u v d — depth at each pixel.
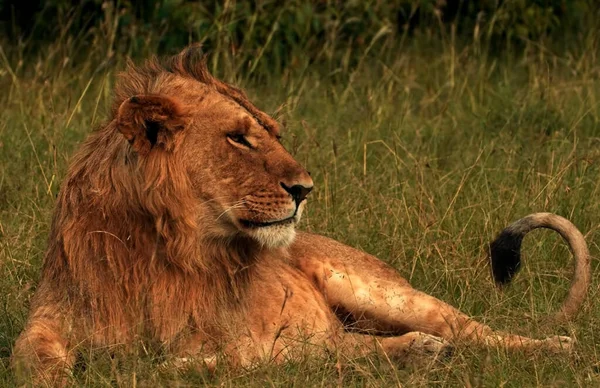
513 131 14.61
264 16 17.17
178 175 7.94
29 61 17.91
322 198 11.73
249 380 7.91
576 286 9.30
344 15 17.86
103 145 8.17
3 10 18.72
